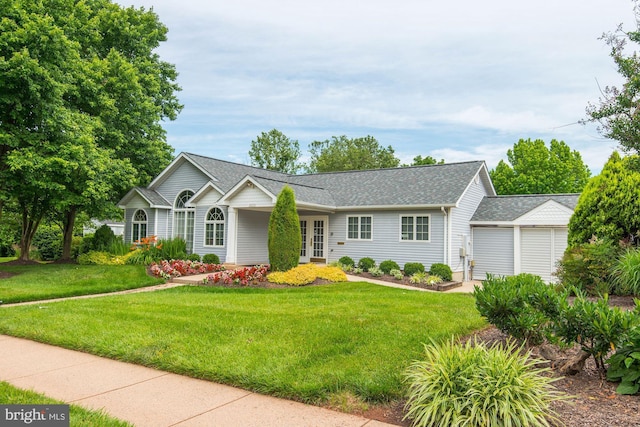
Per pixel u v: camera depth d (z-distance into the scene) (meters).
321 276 14.53
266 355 5.58
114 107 19.33
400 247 18.11
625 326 4.27
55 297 11.44
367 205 18.53
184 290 12.65
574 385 4.64
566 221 16.84
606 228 11.09
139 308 8.81
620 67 9.16
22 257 20.03
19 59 13.44
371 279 16.09
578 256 10.46
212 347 5.98
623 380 4.40
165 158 24.30
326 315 7.98
